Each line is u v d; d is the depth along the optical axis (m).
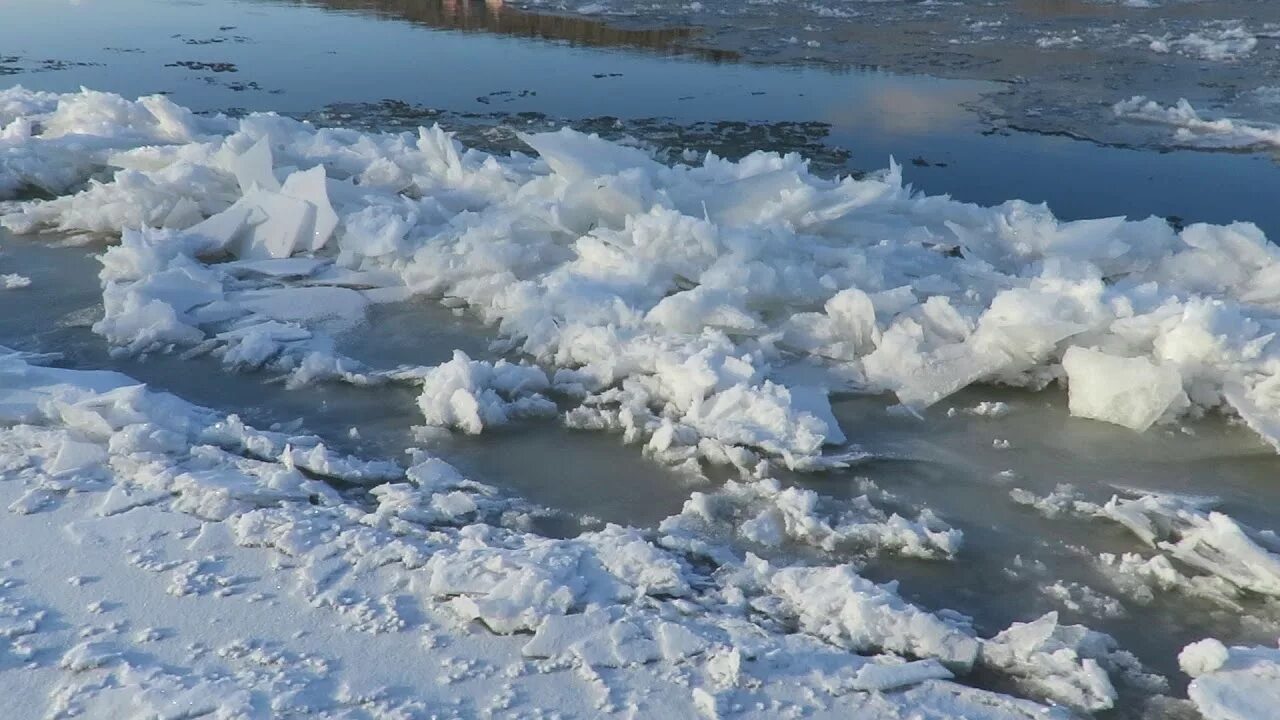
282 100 13.15
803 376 5.35
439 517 4.01
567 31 19.61
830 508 4.20
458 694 3.01
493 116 12.37
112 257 6.61
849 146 11.08
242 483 4.10
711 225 6.21
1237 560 3.76
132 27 19.22
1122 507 4.10
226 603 3.38
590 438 4.77
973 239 6.82
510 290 6.08
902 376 5.25
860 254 6.21
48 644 3.17
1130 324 5.24
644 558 3.65
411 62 16.12
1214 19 20.84
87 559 3.60
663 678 3.09
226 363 5.46
